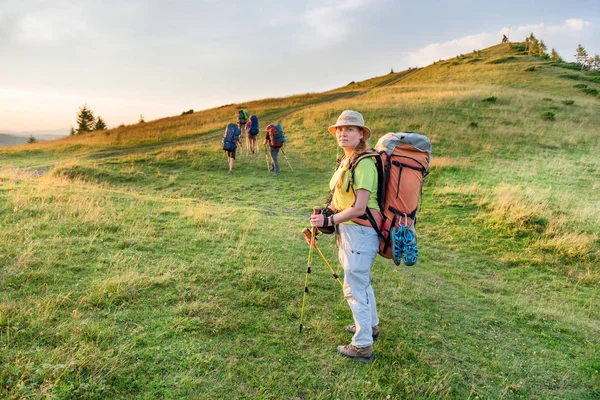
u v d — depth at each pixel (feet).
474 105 87.10
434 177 44.42
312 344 11.38
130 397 8.37
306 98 136.56
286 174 49.01
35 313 10.71
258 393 9.07
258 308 13.02
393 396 9.69
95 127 257.14
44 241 16.49
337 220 9.82
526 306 17.63
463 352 12.51
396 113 78.33
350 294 10.68
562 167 49.75
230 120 95.09
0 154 66.95
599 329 15.85
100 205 24.31
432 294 17.33
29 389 7.92
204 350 10.35
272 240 21.42
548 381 11.52
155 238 18.85
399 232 9.87
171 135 81.15
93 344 9.70
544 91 123.34
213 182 43.75
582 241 26.43
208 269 15.56
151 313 11.76
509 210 32.22
